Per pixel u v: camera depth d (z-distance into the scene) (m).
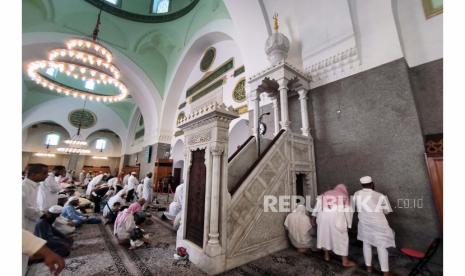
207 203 2.79
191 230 3.11
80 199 6.57
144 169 15.38
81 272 2.60
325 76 4.78
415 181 3.37
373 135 3.90
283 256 3.08
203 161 3.09
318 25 4.96
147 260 2.95
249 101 6.48
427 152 3.29
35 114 17.03
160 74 14.70
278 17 6.04
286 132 4.05
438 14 3.74
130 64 13.22
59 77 15.91
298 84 4.86
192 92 12.41
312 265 2.81
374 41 4.17
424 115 3.61
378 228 2.61
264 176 3.37
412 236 3.28
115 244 3.61
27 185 2.53
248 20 6.57
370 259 2.66
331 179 4.32
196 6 11.18
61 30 10.49
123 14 11.91
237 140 10.19
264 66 6.26
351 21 4.40
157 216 5.91
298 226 3.24
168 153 14.02
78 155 20.95
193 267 2.72
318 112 4.78
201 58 11.98
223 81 9.56
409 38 4.00
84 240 3.81
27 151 18.78
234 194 2.91
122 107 20.39
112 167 22.59
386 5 4.05
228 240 2.74
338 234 2.84
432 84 3.62
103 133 22.39
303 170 4.19
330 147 4.44
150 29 12.80
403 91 3.66
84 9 10.84
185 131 3.57
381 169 3.72
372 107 3.98
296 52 5.49
